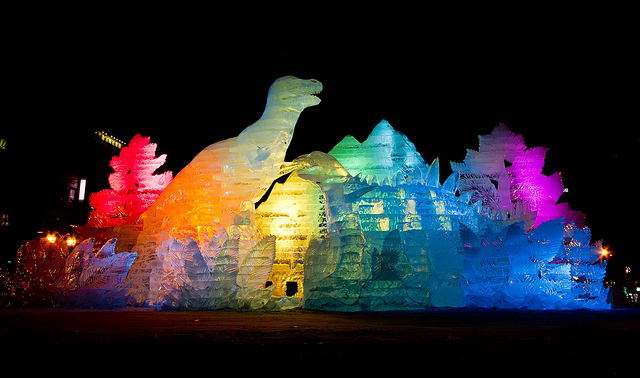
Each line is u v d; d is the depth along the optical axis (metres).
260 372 6.01
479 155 17.30
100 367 6.23
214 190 15.37
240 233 14.36
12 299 14.93
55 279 14.69
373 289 13.12
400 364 6.28
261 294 13.59
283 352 6.71
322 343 7.26
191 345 7.18
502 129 17.44
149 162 18.91
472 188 17.20
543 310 13.27
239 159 15.73
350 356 6.55
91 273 14.57
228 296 13.39
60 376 5.93
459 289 13.95
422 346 7.05
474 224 15.52
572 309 13.81
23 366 6.30
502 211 16.84
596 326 9.08
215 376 5.88
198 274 13.37
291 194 17.31
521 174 17.20
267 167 15.65
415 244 13.70
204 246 14.28
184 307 13.34
